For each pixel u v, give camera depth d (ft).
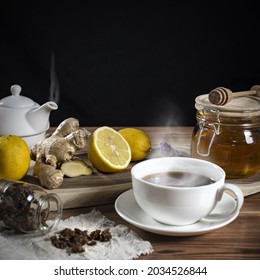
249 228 2.45
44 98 5.10
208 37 4.87
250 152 2.75
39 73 5.03
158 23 4.86
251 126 2.75
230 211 2.42
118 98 5.11
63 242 2.28
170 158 2.57
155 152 3.19
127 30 4.90
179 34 4.89
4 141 2.70
